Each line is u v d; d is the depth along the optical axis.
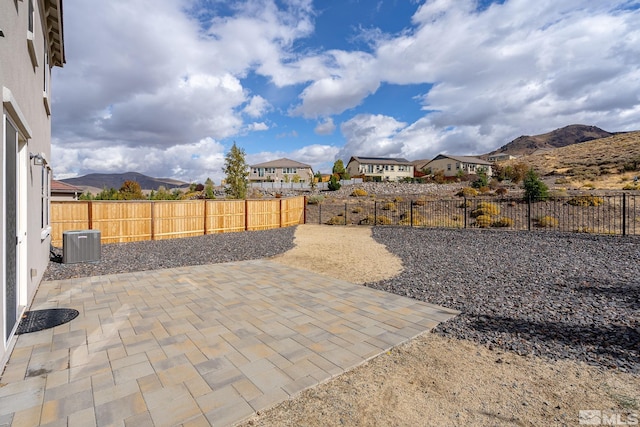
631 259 7.27
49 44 8.06
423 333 3.87
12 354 3.21
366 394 2.64
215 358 3.19
